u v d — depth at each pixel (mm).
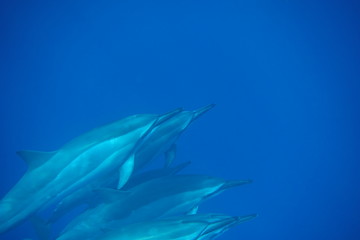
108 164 3242
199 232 3074
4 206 3109
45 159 3180
